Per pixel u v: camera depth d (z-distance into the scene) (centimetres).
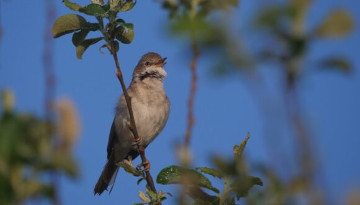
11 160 340
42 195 343
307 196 270
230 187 625
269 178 348
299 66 287
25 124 340
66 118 313
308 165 261
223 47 307
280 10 297
